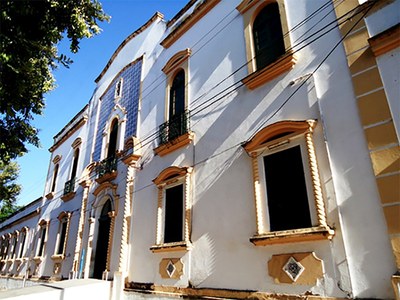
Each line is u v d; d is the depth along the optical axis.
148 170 9.60
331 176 4.90
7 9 5.55
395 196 4.15
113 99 13.89
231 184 6.54
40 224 17.41
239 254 5.84
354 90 5.05
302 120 5.50
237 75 7.46
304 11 6.46
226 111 7.37
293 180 5.40
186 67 9.47
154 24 12.66
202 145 7.71
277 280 5.04
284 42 6.56
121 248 9.20
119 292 8.56
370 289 4.05
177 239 7.46
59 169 18.00
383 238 4.13
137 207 9.48
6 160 7.25
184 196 7.57
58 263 13.74
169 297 6.99
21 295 7.57
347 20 5.56
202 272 6.46
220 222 6.47
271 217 5.53
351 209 4.55
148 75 11.68
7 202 17.23
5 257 22.67
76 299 8.29
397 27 4.68
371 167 4.52
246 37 7.59
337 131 5.08
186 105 8.80
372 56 5.00
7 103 6.30
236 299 5.54
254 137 6.12
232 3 8.51
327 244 4.62
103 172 12.23
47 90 6.77
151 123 10.34
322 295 4.45
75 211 13.97
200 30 9.45
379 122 4.61
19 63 5.84
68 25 6.34
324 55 5.73
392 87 4.61
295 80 6.02
